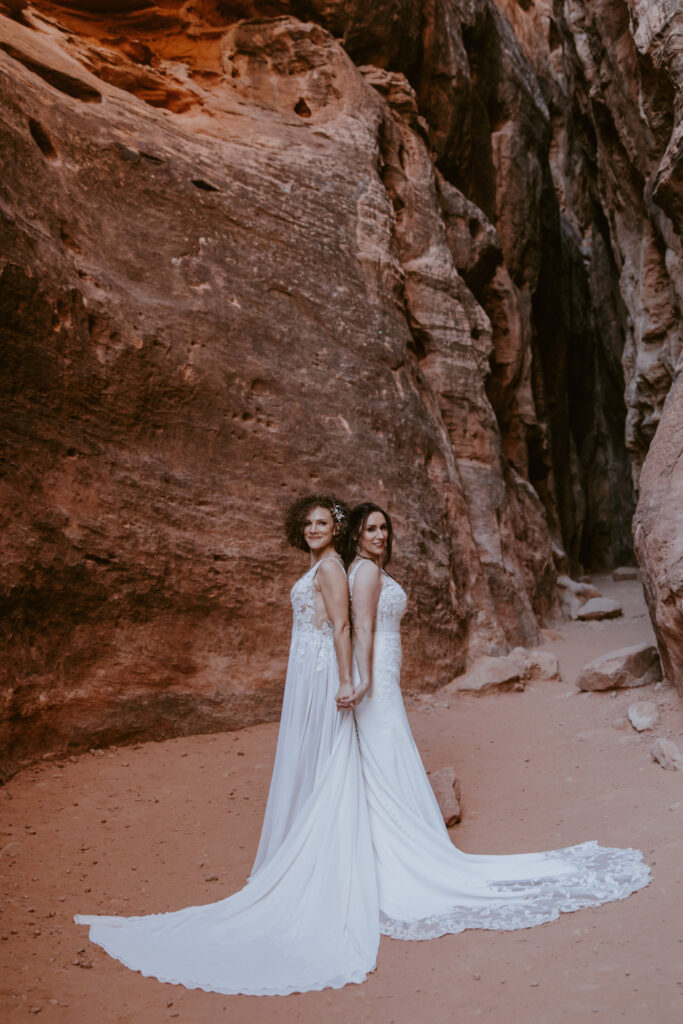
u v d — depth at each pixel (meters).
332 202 8.70
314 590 4.23
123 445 6.48
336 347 8.13
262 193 8.12
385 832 3.94
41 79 6.90
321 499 4.43
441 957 3.29
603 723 6.50
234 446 7.14
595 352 22.00
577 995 2.86
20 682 5.58
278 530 7.16
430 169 10.65
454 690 7.76
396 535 7.93
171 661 6.44
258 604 6.91
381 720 4.14
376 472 7.96
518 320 13.23
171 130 7.75
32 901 3.95
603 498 21.80
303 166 8.66
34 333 5.88
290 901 3.66
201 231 7.46
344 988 3.12
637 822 4.55
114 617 6.20
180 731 6.34
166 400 6.76
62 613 5.91
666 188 8.43
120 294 6.64
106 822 4.93
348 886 3.67
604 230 22.78
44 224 6.25
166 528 6.54
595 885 3.75
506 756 6.13
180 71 9.07
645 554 6.55
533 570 11.55
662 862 3.94
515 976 3.06
